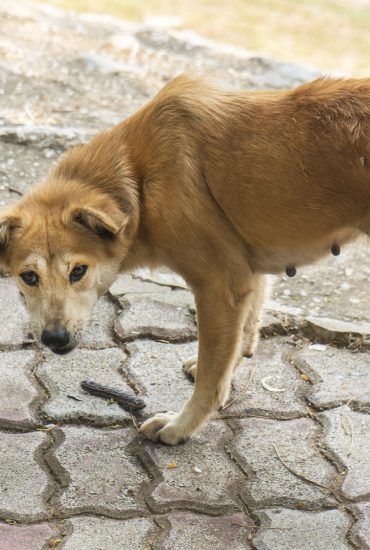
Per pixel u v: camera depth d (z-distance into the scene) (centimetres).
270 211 435
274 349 514
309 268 589
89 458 430
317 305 552
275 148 430
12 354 500
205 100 437
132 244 434
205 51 916
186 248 429
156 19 1104
